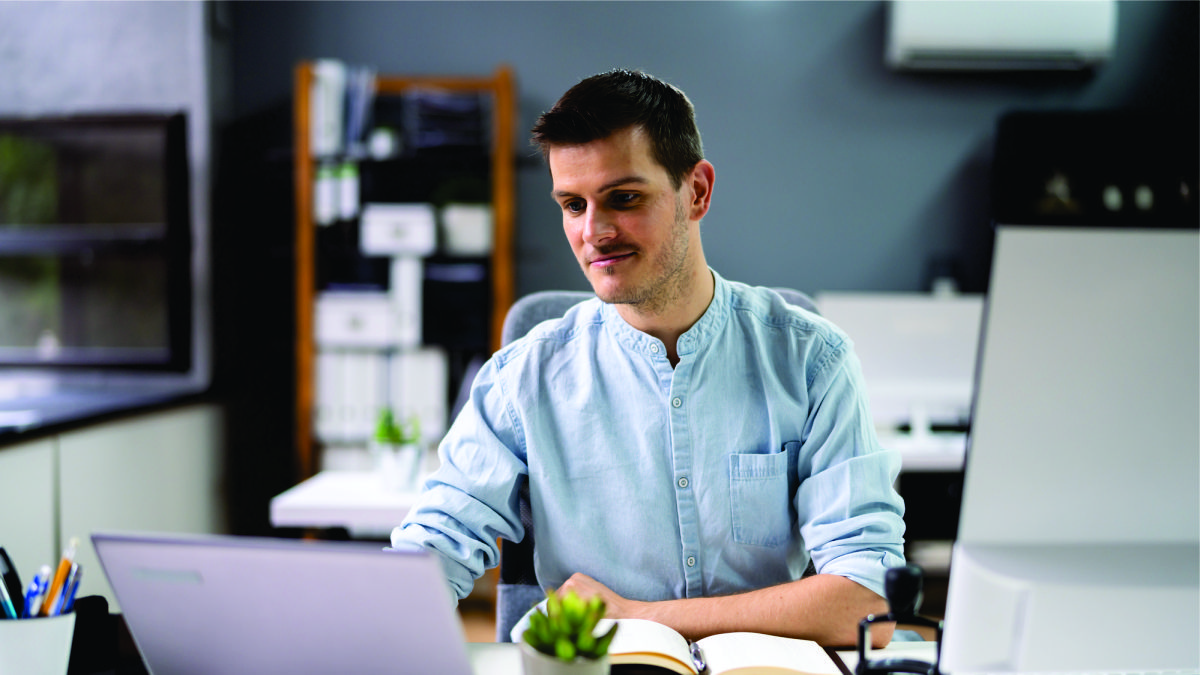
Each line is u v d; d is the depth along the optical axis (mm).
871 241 3602
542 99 3541
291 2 3498
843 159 3582
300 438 3217
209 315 3252
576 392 1102
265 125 3508
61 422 2289
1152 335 648
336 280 3432
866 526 985
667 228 964
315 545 665
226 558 683
